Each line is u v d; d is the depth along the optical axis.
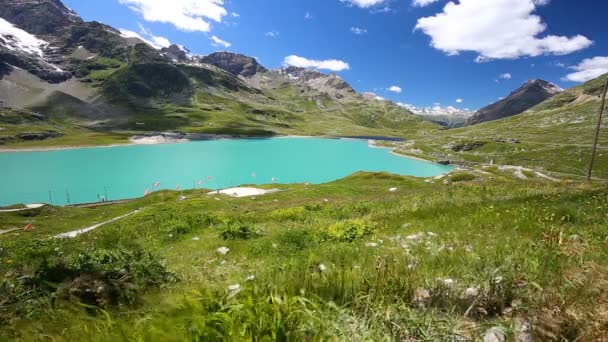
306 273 4.44
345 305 3.57
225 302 3.14
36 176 138.25
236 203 60.81
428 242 9.70
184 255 13.16
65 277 5.48
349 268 5.55
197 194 82.44
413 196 28.98
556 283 4.09
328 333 2.90
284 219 26.34
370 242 11.29
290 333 2.77
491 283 4.28
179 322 2.66
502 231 10.46
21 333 3.36
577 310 3.23
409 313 3.51
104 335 2.88
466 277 4.98
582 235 8.88
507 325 3.32
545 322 3.12
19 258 9.47
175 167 161.62
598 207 13.20
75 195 113.44
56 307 4.02
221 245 14.61
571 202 14.91
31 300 4.50
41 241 16.39
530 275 4.61
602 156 168.25
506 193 22.05
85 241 17.89
